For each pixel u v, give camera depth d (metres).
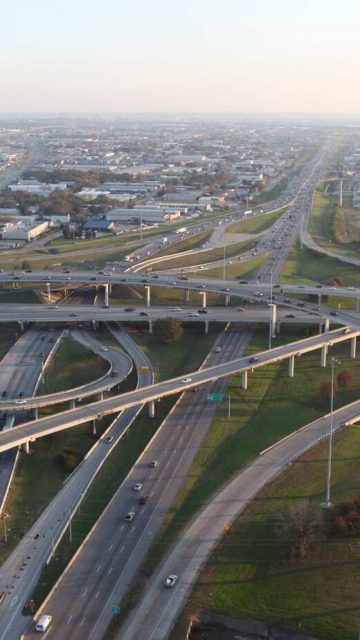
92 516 164.38
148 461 188.00
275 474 179.25
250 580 139.88
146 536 155.00
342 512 157.50
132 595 136.00
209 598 135.00
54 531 158.38
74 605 133.62
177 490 174.00
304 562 144.50
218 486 175.12
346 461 185.12
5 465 187.62
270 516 160.12
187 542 151.75
